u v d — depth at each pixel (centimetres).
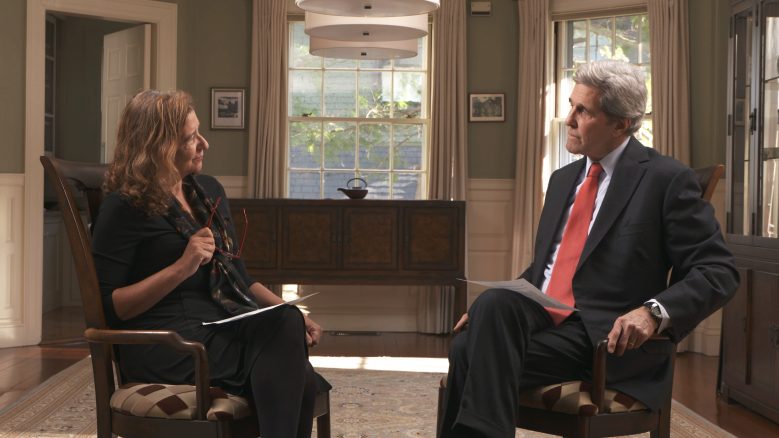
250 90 809
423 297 809
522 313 245
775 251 471
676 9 715
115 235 260
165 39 780
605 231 265
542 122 787
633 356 258
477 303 245
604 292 263
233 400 248
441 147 805
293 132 834
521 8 796
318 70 835
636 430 255
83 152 940
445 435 251
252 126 805
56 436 414
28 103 704
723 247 254
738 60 536
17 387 541
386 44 650
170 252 267
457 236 745
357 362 645
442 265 746
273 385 246
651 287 263
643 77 271
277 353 251
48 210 890
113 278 260
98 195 283
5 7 694
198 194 291
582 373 260
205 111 815
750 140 510
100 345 255
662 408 262
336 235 741
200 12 815
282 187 809
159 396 247
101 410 256
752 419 487
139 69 783
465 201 746
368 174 836
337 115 836
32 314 711
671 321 242
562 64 801
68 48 935
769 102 488
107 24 929
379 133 837
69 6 727
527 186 789
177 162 272
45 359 641
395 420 453
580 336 259
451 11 803
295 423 245
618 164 271
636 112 268
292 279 741
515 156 812
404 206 742
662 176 264
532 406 256
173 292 269
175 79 787
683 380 597
